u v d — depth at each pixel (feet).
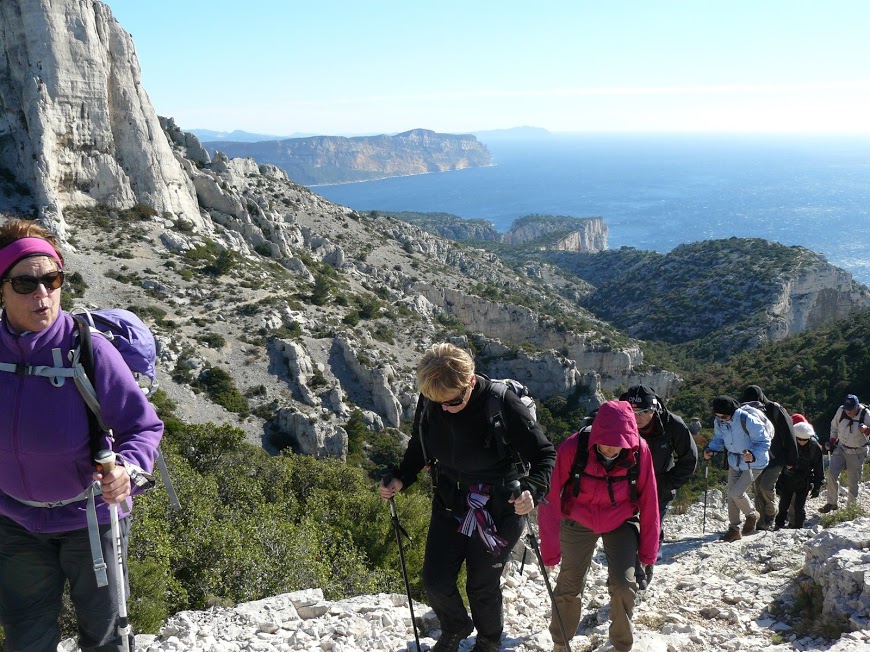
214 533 35.68
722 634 20.88
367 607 21.52
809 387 223.30
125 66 285.43
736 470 36.91
